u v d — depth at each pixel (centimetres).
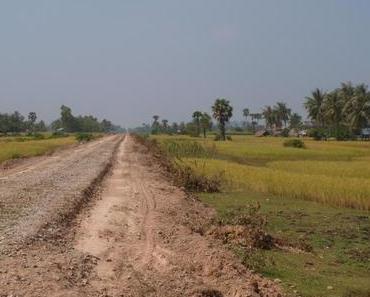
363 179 2839
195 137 12100
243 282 1010
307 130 12925
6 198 1764
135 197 2062
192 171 2955
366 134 10425
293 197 2562
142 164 3766
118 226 1473
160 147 6344
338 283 1124
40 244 1166
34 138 9962
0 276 898
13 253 1062
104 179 2689
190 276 1041
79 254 1123
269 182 2748
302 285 1092
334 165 4000
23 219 1408
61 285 883
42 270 951
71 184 2219
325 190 2447
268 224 1866
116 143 7650
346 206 2339
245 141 9344
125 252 1198
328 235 1730
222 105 10438
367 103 9606
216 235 1434
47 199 1755
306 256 1377
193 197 2392
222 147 6650
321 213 2141
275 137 12681
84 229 1413
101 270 1040
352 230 1820
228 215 1936
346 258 1413
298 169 3753
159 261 1138
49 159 3994
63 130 18775
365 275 1229
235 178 2978
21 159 3984
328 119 11119
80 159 3947
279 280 1106
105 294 880
